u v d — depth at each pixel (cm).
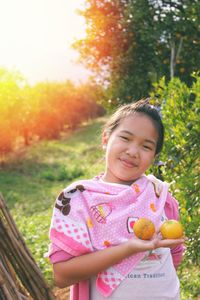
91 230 205
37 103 3219
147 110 220
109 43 1394
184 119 496
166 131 494
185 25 1209
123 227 205
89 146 2670
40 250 753
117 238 203
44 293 241
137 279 204
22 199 1594
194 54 1256
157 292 206
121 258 195
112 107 1459
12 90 2627
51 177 1947
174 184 477
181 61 1252
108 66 1453
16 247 235
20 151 2862
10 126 2642
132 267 203
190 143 490
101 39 1420
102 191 211
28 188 1811
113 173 218
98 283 204
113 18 1388
